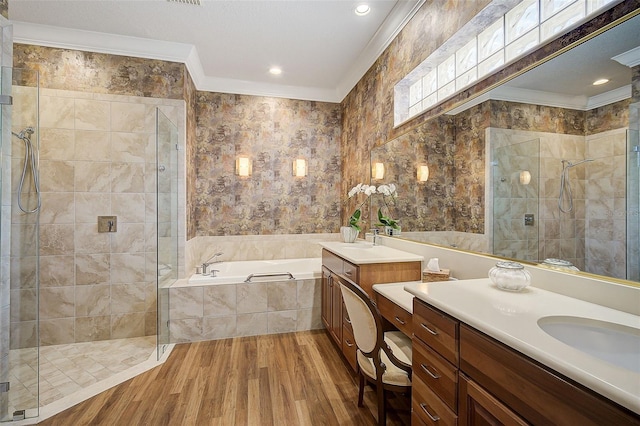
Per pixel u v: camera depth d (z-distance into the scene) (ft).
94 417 5.59
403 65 7.85
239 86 12.14
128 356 8.02
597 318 3.08
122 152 9.23
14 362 5.71
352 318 5.34
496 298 3.77
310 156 13.09
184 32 8.71
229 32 8.71
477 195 5.55
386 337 5.69
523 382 2.52
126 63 9.25
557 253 4.05
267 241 12.62
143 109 9.36
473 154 5.64
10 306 5.83
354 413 5.70
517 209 4.66
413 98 8.13
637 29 3.18
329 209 13.32
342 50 9.67
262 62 10.51
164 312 8.41
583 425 2.05
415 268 6.84
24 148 6.25
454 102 6.14
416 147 7.36
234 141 12.26
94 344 8.80
